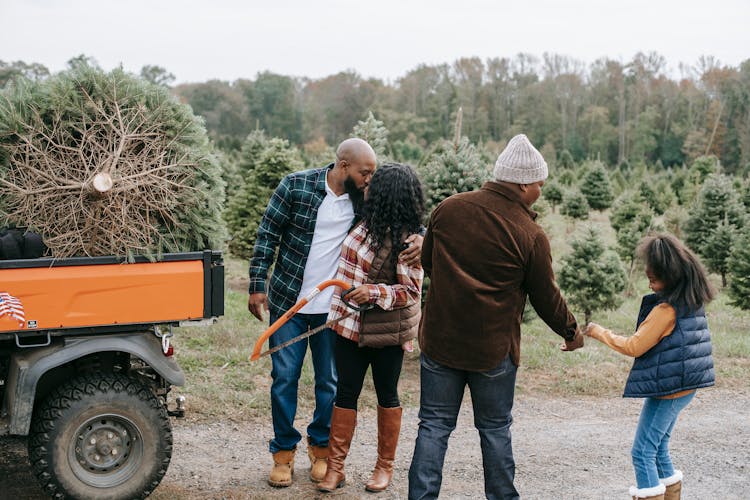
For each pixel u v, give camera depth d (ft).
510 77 288.71
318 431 15.05
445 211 12.10
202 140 13.97
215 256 13.09
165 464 12.97
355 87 281.54
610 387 24.43
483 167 26.27
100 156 12.84
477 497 14.93
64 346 12.36
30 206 12.36
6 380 12.91
